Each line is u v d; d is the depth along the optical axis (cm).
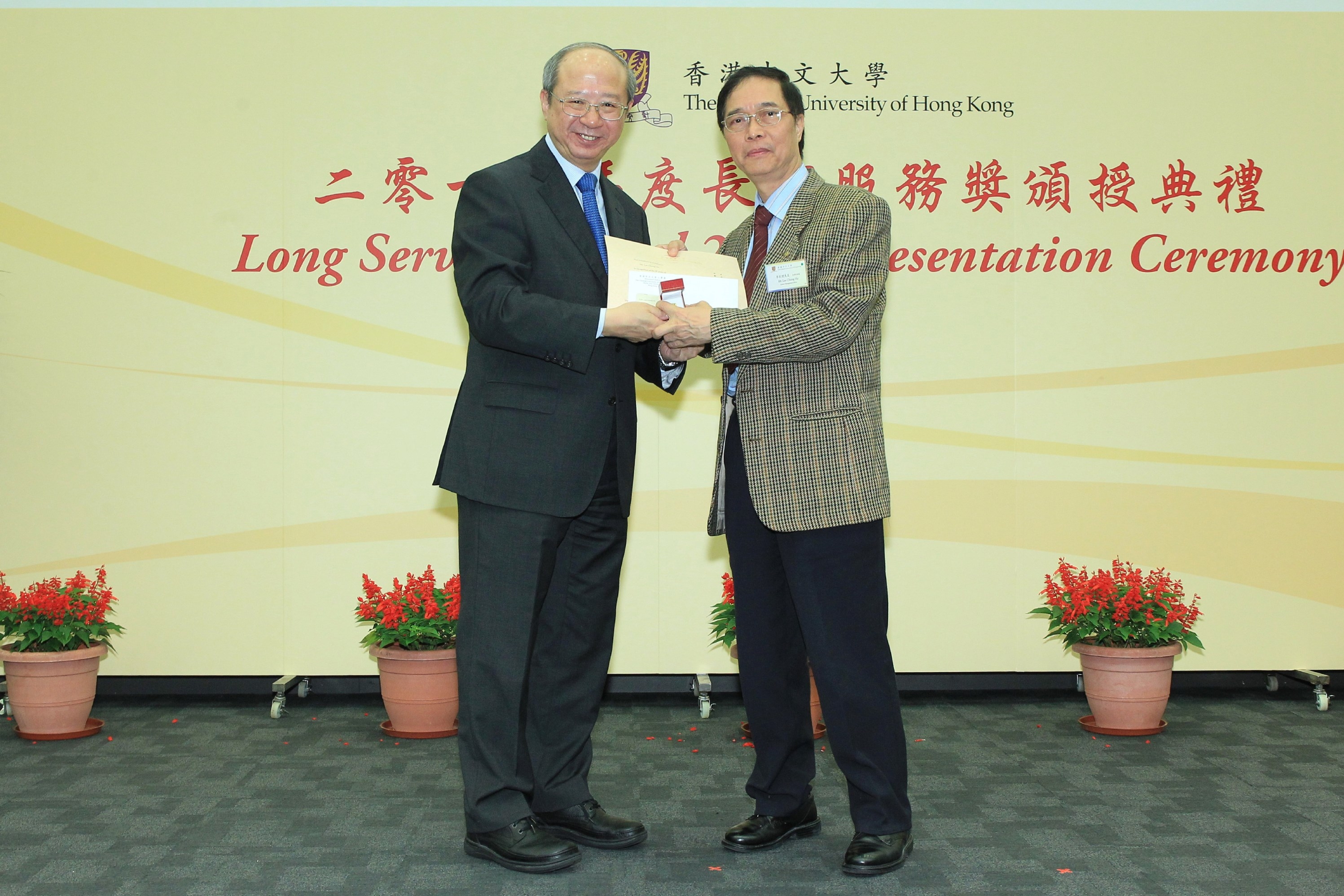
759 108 195
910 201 341
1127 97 342
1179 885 182
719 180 338
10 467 330
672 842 205
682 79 338
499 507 194
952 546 342
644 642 340
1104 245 343
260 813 224
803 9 339
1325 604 346
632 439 211
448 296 337
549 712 207
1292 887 181
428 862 193
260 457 335
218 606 335
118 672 333
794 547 190
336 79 334
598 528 207
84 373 331
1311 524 346
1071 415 342
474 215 195
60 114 330
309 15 334
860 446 189
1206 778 252
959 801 233
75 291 330
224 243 333
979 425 342
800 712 204
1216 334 344
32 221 330
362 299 335
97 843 203
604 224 213
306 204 334
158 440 333
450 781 250
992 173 341
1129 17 342
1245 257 344
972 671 342
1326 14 344
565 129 197
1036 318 342
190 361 333
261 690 337
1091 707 305
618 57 201
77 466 331
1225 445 345
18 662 288
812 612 189
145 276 332
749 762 270
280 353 334
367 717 322
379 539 336
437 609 295
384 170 335
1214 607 345
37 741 289
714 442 342
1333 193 345
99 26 331
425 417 337
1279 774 256
